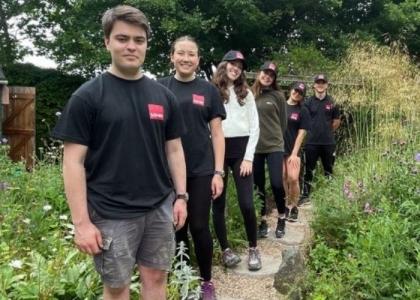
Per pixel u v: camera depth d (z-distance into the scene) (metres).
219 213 4.12
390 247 3.59
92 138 2.17
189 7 13.46
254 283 3.94
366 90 7.35
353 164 6.34
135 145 2.19
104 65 13.64
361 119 7.55
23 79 13.40
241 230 4.95
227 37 14.66
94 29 13.28
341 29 15.17
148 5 12.16
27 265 3.43
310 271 3.84
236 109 3.93
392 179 4.87
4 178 5.53
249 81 9.98
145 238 2.34
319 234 4.55
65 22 14.73
